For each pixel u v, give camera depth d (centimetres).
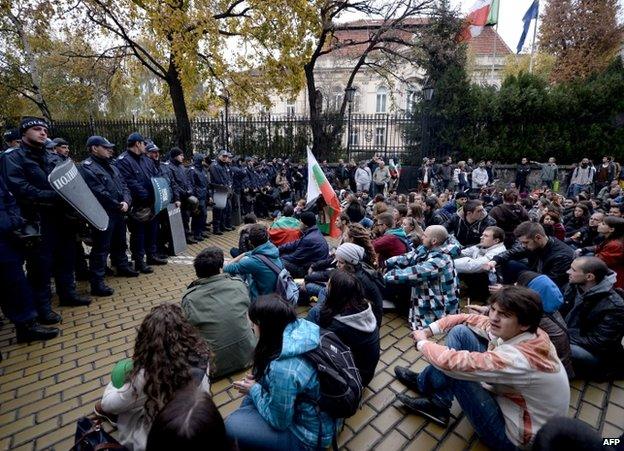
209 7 1272
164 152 1487
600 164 1555
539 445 111
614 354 299
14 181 358
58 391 296
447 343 249
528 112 1577
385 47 1719
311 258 475
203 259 301
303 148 1606
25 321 361
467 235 538
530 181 1518
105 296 487
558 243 390
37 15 1312
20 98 1811
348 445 239
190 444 92
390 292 443
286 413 178
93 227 460
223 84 1520
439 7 1588
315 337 191
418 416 267
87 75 1956
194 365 182
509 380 190
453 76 1592
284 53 1345
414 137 1659
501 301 194
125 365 189
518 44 1886
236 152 1590
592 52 2192
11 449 238
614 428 255
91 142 475
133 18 1230
